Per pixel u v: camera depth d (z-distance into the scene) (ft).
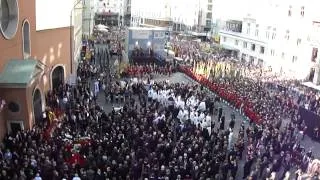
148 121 87.76
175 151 70.08
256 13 213.66
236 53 233.76
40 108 91.71
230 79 146.10
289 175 72.23
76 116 86.58
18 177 56.08
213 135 82.17
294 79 162.71
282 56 188.96
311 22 168.96
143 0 383.65
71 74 130.93
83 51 200.23
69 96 109.29
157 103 108.06
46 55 109.50
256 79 153.28
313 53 165.99
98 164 62.13
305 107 113.91
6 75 77.97
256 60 213.05
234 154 76.07
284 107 112.78
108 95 120.26
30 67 81.56
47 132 76.48
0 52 77.30
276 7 194.70
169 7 341.82
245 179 73.97
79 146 69.92
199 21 310.45
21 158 61.36
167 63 178.60
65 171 58.90
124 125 80.07
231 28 238.27
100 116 88.17
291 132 91.30
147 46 185.78
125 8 416.67
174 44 237.04
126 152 67.10
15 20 85.05
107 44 250.98
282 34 188.85
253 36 215.72
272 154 77.51
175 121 94.79
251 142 83.05
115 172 60.75
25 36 94.22
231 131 88.12
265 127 90.53
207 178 61.36
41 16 104.78
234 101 119.44
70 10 129.18
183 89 122.11
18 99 77.20
